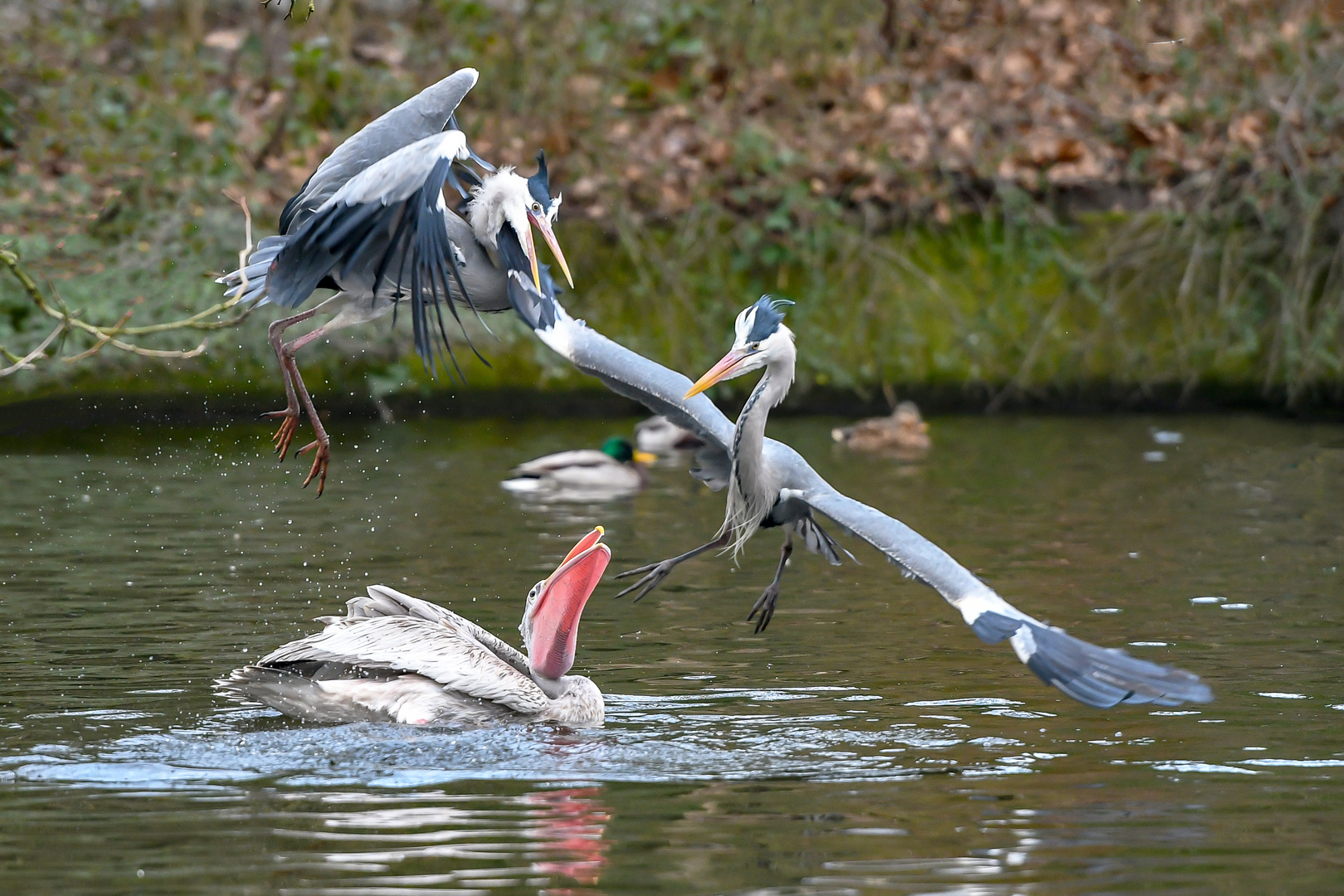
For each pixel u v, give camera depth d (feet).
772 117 82.53
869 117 81.25
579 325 28.73
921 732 28.02
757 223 78.02
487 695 28.99
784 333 29.12
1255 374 77.92
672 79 83.92
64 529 48.55
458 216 28.30
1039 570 42.60
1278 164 78.43
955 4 84.02
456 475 61.31
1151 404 78.43
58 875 20.74
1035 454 65.62
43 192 69.87
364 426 72.23
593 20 80.84
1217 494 55.52
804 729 28.14
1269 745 26.91
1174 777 25.14
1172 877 20.67
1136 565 43.19
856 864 21.15
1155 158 80.59
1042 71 82.99
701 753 26.68
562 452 63.31
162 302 68.95
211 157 74.02
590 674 32.83
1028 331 78.02
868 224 78.28
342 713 28.99
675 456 71.46
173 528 49.03
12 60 73.67
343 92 78.43
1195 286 78.38
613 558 45.83
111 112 73.82
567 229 76.89
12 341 65.82
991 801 23.98
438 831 22.50
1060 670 24.35
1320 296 77.71
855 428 67.92
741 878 20.61
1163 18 83.97
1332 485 56.90
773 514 29.76
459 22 79.61
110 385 67.67
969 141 80.48
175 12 79.36
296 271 26.05
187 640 34.65
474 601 38.81
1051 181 79.36
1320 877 20.61
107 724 28.30
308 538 47.83
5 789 24.45
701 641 35.78
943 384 77.66
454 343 74.23
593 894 20.02
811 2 83.46
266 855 21.43
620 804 23.80
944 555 26.30
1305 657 32.99
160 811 23.43
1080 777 25.20
